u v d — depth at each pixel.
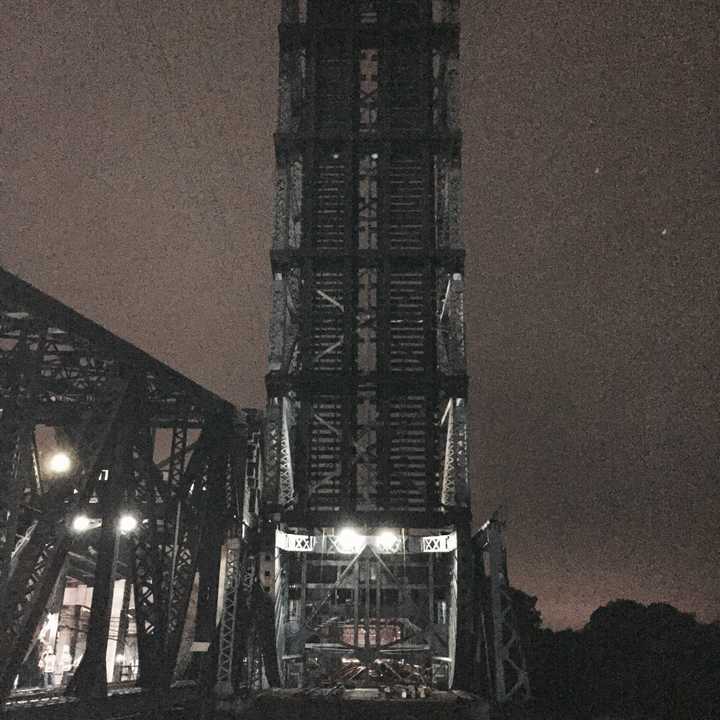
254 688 39.59
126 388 26.86
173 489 33.09
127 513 28.78
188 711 34.72
